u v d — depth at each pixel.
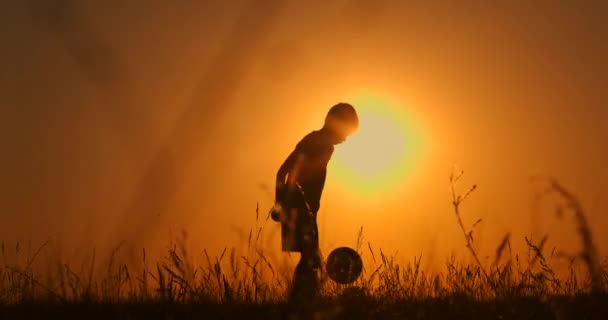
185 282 12.75
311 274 17.50
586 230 6.93
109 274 13.64
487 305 15.00
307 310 13.77
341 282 16.84
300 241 19.86
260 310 14.90
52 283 14.29
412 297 16.47
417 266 16.11
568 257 7.11
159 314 14.12
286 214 20.66
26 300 15.55
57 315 14.65
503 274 14.28
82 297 14.62
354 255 16.83
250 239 13.24
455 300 15.23
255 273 14.80
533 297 15.07
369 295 16.45
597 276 7.10
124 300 14.80
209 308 14.59
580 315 12.64
